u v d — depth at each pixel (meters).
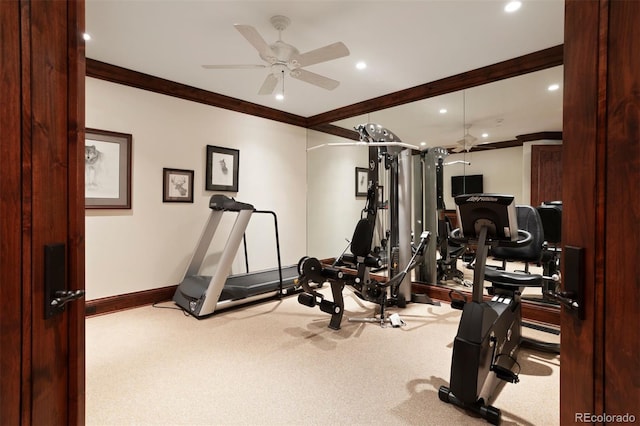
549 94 3.00
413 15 2.38
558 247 2.89
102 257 3.24
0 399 0.72
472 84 3.39
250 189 4.48
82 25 0.95
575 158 0.81
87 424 1.60
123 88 3.34
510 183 3.28
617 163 0.70
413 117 3.93
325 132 5.01
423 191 3.90
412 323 3.04
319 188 5.12
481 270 1.93
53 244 0.85
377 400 1.82
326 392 1.90
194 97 3.86
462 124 3.54
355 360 2.29
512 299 2.25
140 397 1.83
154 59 3.10
